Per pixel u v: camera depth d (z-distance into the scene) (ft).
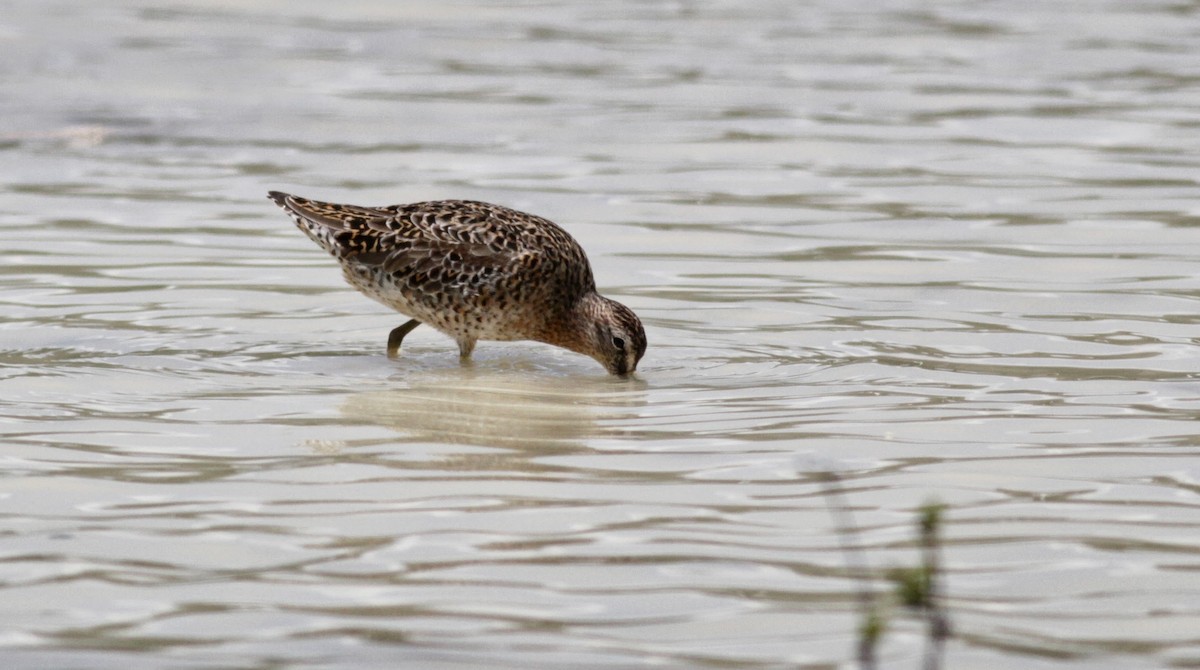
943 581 44.01
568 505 50.52
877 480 53.11
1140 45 151.74
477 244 73.36
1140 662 39.06
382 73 139.44
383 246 73.67
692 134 119.24
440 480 53.16
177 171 108.06
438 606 42.37
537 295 73.36
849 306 79.66
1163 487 52.11
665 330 76.28
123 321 76.54
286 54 145.48
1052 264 86.89
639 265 87.71
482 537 47.52
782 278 85.10
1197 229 93.56
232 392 65.36
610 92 133.08
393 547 46.62
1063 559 45.62
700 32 158.71
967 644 40.06
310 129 120.06
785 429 59.67
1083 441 57.57
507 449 57.11
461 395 65.92
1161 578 44.19
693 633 40.73
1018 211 98.12
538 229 74.90
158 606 42.32
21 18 156.15
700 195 102.73
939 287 82.84
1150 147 114.42
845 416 61.46
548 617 41.70
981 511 49.80
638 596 43.06
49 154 111.75
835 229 94.73
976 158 111.96
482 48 150.10
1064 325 75.66
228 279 85.10
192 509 49.93
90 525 48.37
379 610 42.09
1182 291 81.35
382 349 74.90
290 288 84.12
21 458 55.11
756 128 120.98
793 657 39.37
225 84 134.00
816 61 145.28
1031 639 40.34
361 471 54.08
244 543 46.93
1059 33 157.89
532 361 73.82
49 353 70.54
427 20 162.71
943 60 145.79
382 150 114.01
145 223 95.86
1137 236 92.32
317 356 72.69
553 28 160.04
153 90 131.23
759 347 73.26
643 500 51.01
